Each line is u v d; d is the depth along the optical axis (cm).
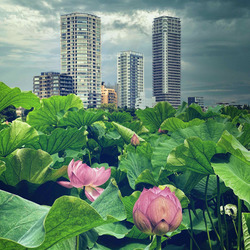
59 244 324
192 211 591
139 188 639
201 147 456
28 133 617
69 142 734
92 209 238
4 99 770
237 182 402
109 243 500
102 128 1066
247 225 340
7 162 488
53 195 509
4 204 334
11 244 221
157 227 299
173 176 592
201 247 544
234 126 587
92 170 408
